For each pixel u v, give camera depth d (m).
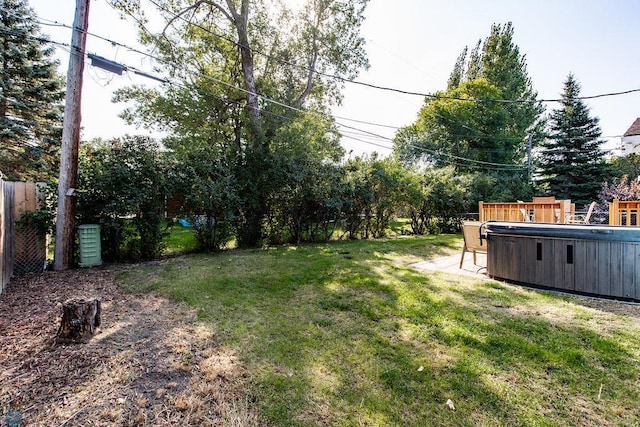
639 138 16.19
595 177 20.11
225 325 2.77
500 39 24.61
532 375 2.00
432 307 3.18
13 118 11.34
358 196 8.59
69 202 5.12
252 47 10.04
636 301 3.18
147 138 5.89
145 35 9.22
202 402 1.74
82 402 1.72
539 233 3.74
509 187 20.36
